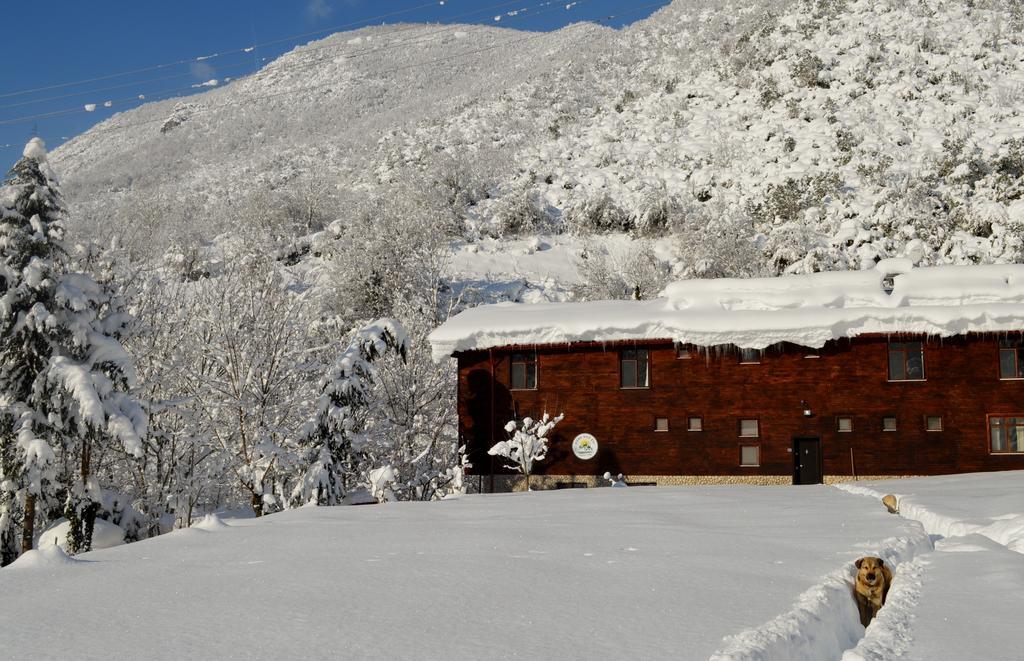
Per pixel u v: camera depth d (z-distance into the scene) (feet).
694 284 125.49
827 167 272.31
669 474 116.78
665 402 117.91
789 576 35.22
